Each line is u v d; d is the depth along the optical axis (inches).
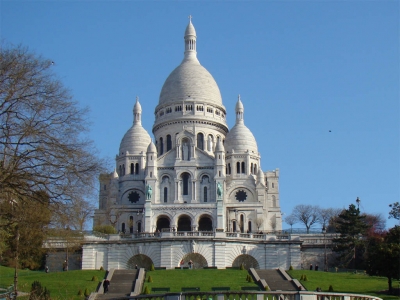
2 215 2159.2
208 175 6407.5
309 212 7711.6
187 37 7854.3
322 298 2249.0
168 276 3690.9
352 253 4815.5
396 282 3673.7
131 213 6358.3
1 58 1929.1
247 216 6274.6
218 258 4485.7
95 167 2137.1
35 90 2010.3
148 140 7126.0
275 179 6909.5
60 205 2110.0
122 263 4569.4
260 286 3361.2
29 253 3169.3
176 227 5831.7
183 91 7229.3
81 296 3090.6
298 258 4626.0
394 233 3969.0
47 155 2048.5
